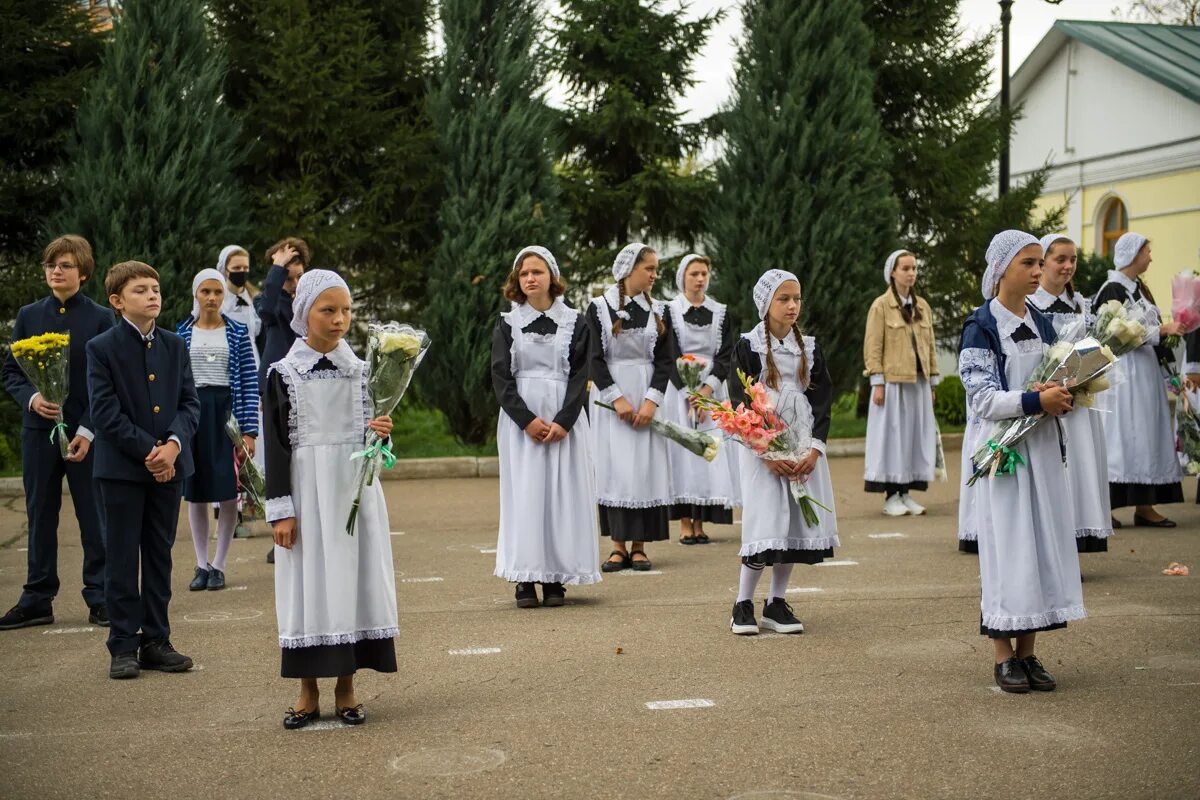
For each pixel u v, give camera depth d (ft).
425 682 19.42
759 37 56.49
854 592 26.04
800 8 55.67
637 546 30.14
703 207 63.21
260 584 28.30
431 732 16.74
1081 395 17.66
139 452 19.92
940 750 15.58
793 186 55.01
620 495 29.58
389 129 56.75
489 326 52.47
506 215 52.54
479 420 54.24
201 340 27.84
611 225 64.90
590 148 64.80
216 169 49.57
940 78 64.64
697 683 19.03
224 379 27.81
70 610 25.72
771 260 55.01
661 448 29.89
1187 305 33.19
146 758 15.87
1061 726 16.49
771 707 17.63
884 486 37.37
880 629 22.52
